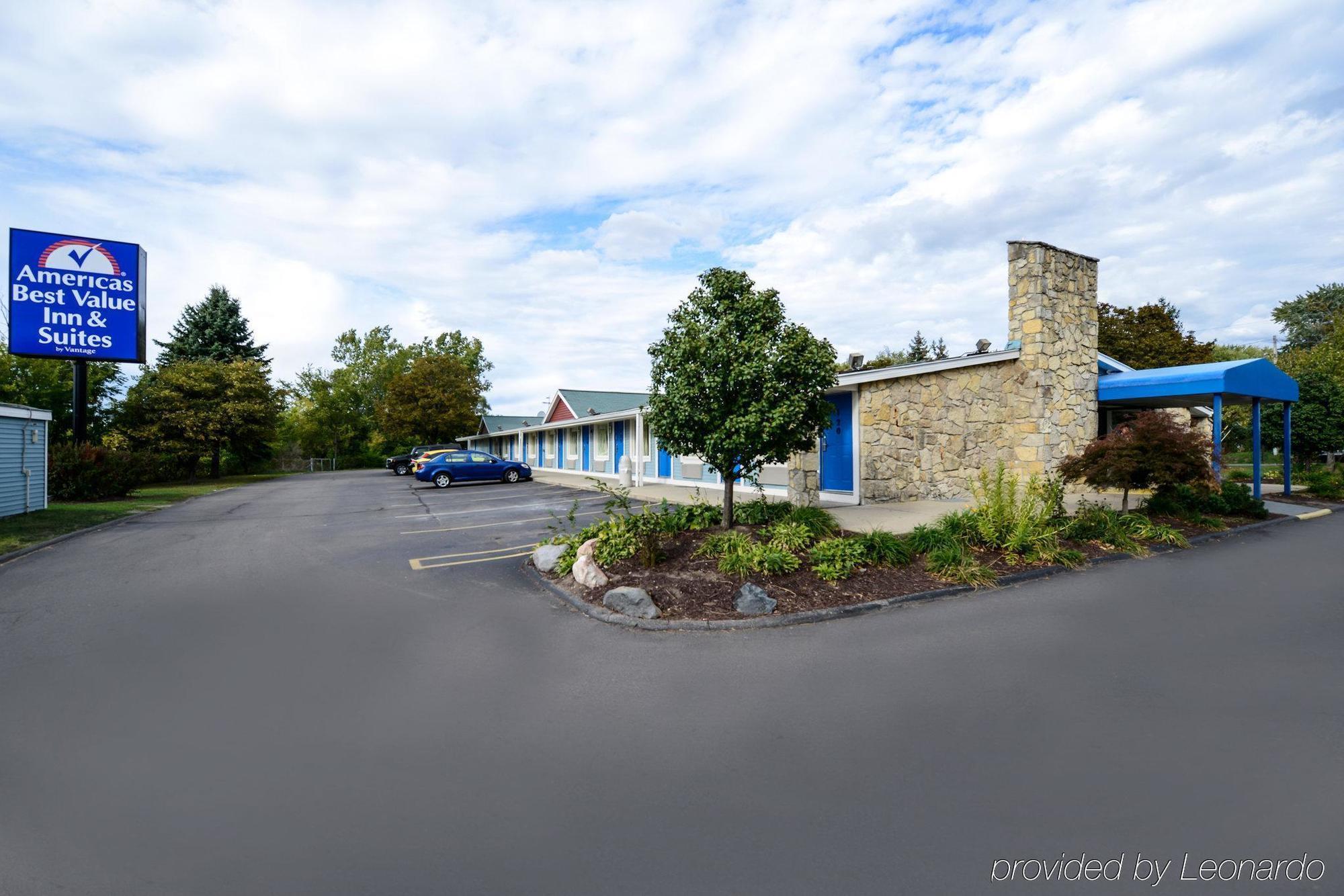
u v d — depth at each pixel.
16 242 20.73
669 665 5.23
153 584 8.25
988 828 2.94
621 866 2.73
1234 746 3.66
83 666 5.29
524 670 5.14
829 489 14.35
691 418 8.78
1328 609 6.32
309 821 3.12
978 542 8.88
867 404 13.24
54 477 20.14
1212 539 10.50
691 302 9.28
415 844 2.92
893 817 3.05
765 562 7.38
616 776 3.49
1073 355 15.01
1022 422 14.68
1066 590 7.28
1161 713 4.10
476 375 62.25
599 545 8.35
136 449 32.34
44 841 2.97
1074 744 3.71
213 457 36.34
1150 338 32.09
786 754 3.69
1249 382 14.12
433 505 18.06
